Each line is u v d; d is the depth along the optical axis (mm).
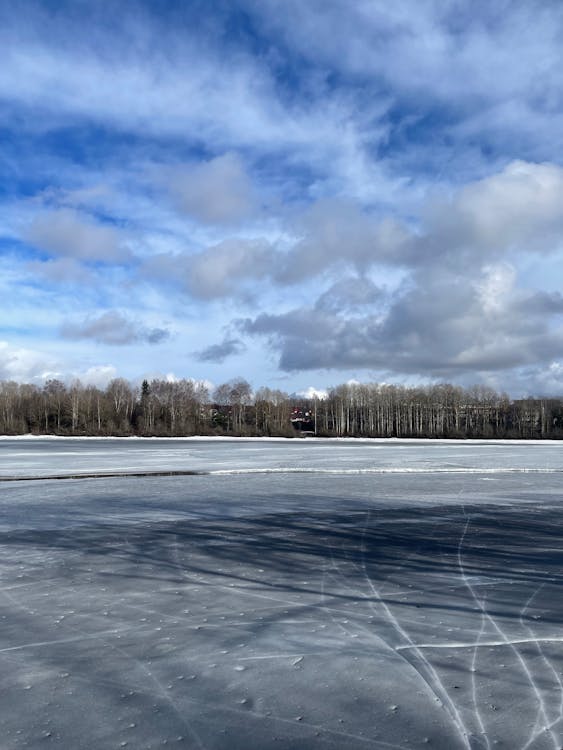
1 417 92312
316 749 4102
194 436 81250
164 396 97688
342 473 27422
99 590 8195
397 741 4195
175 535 12297
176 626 6699
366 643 6148
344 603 7602
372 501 17859
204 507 16422
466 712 4625
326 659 5715
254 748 4125
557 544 11484
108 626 6699
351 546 11250
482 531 12891
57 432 83250
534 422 98500
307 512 15594
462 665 5547
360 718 4543
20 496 18828
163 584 8516
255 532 12672
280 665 5574
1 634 6441
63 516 14820
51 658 5766
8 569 9406
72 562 9898
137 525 13492
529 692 4969
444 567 9602
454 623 6781
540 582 8641
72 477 24641
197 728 4406
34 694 4984
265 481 23609
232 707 4734
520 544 11484
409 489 21125
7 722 4508
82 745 4172
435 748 4098
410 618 6965
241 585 8477
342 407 101062
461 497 18969
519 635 6363
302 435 86562
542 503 17625
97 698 4910
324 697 4902
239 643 6156
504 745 4133
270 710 4680
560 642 6141
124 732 4352
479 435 89688
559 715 4566
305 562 9945
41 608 7375
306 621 6867
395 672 5395
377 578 8891
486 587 8367
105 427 87125
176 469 28469
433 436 88625
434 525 13664
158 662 5656
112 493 19625
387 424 102000
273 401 99250
